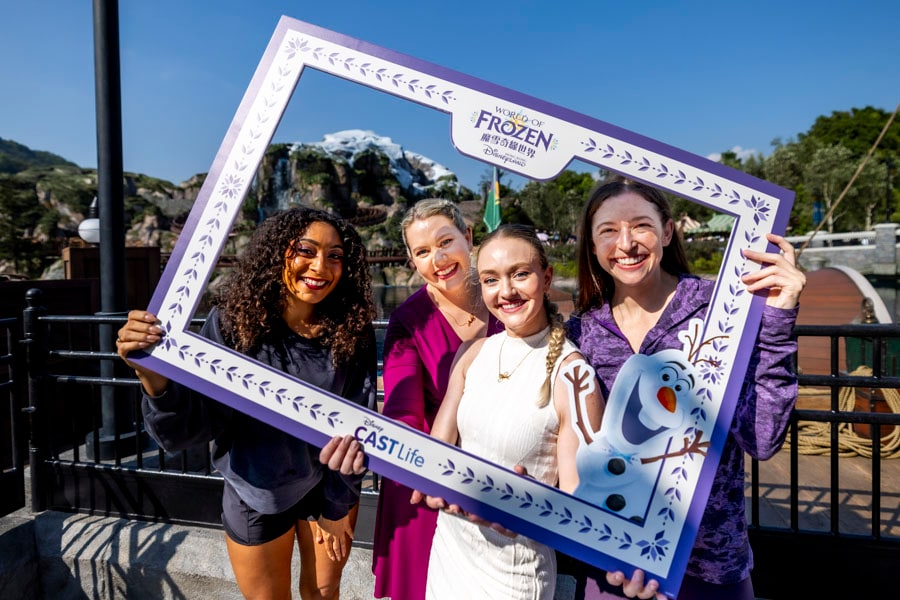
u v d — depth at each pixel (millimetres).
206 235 1408
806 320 5922
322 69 1431
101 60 3260
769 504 2818
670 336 1323
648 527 1243
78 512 2732
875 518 2074
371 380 1683
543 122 1373
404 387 1565
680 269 1447
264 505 1539
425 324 1639
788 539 2119
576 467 1275
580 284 1459
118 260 3338
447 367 1600
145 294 5785
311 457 1606
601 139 1361
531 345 1357
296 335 1588
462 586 1314
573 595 2105
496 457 1306
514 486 1282
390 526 1649
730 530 1293
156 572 2439
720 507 1300
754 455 1286
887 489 3006
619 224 1278
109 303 3320
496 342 1414
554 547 1255
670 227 1345
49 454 2791
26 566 2518
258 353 1538
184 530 2551
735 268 1324
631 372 1302
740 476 1332
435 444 1326
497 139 1391
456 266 1641
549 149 1375
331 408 1354
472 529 1325
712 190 1333
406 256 2211
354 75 1422
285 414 1354
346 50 1432
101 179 3289
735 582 1292
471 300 1655
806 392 4426
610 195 1312
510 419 1290
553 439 1304
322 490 1684
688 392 1283
